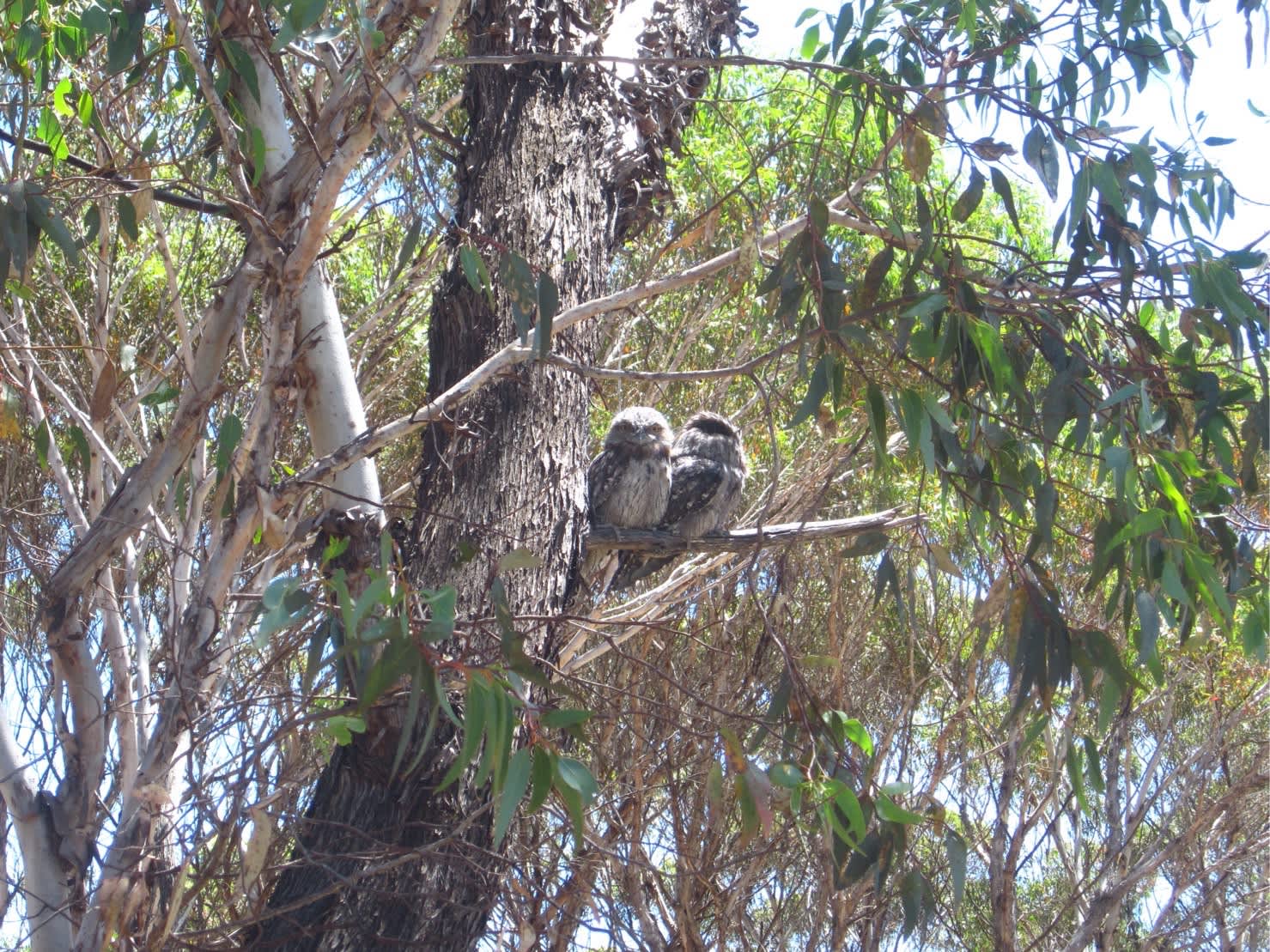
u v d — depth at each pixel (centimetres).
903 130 454
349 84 457
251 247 454
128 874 405
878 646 1055
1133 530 379
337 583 310
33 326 829
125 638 558
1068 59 482
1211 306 448
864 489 940
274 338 432
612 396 1068
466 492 532
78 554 459
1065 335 509
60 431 797
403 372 888
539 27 634
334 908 461
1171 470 410
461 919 476
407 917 463
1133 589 451
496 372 477
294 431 823
